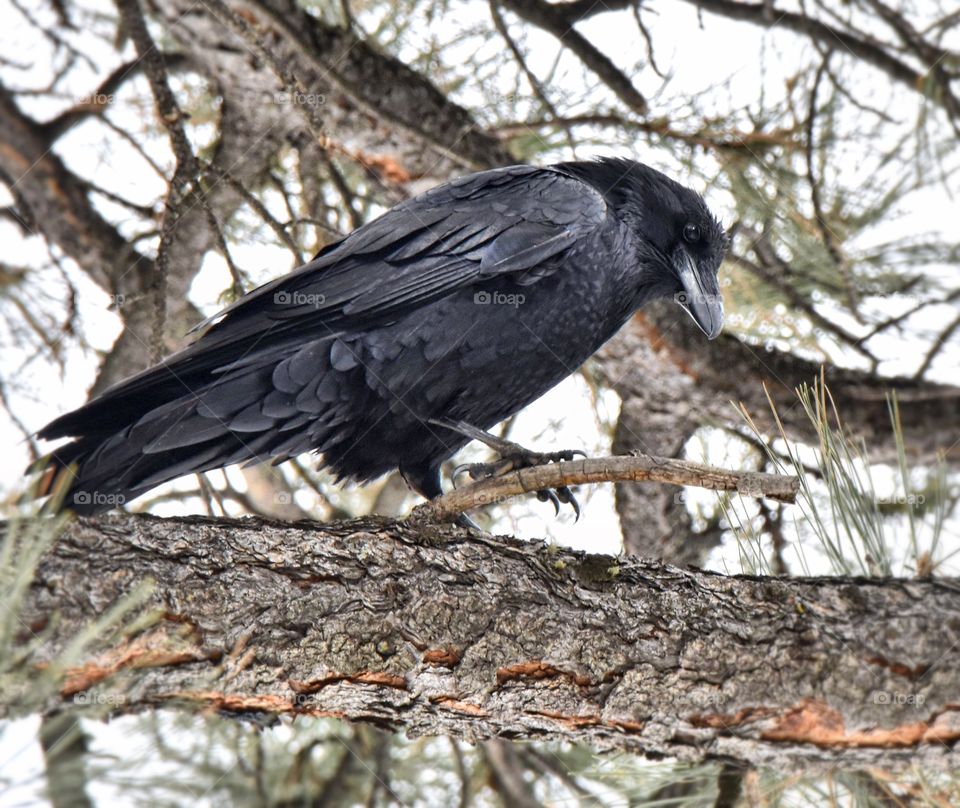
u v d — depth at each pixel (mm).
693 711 5805
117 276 10430
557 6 9992
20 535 5238
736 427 10945
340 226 10797
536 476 5844
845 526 6199
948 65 10383
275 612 5695
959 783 5770
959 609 5703
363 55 9727
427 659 5820
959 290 10289
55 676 4512
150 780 6145
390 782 9297
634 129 9992
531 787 9477
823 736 5734
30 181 10531
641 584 5965
